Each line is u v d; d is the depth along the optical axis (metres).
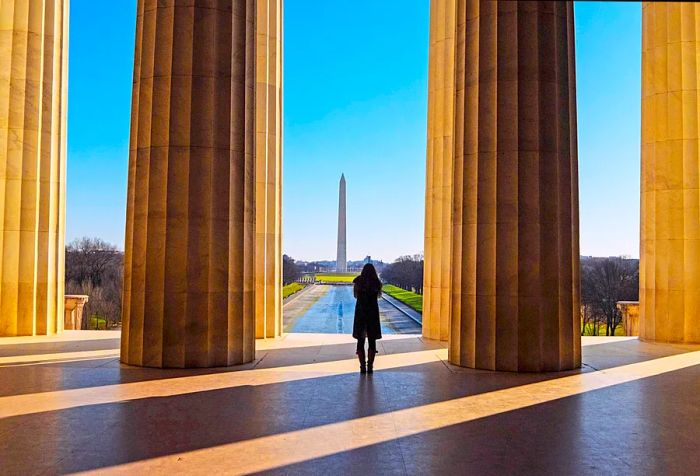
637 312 26.58
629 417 10.41
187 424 9.73
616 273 62.44
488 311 15.68
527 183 15.70
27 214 22.17
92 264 77.44
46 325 22.45
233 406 11.03
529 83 15.83
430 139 23.41
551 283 15.70
